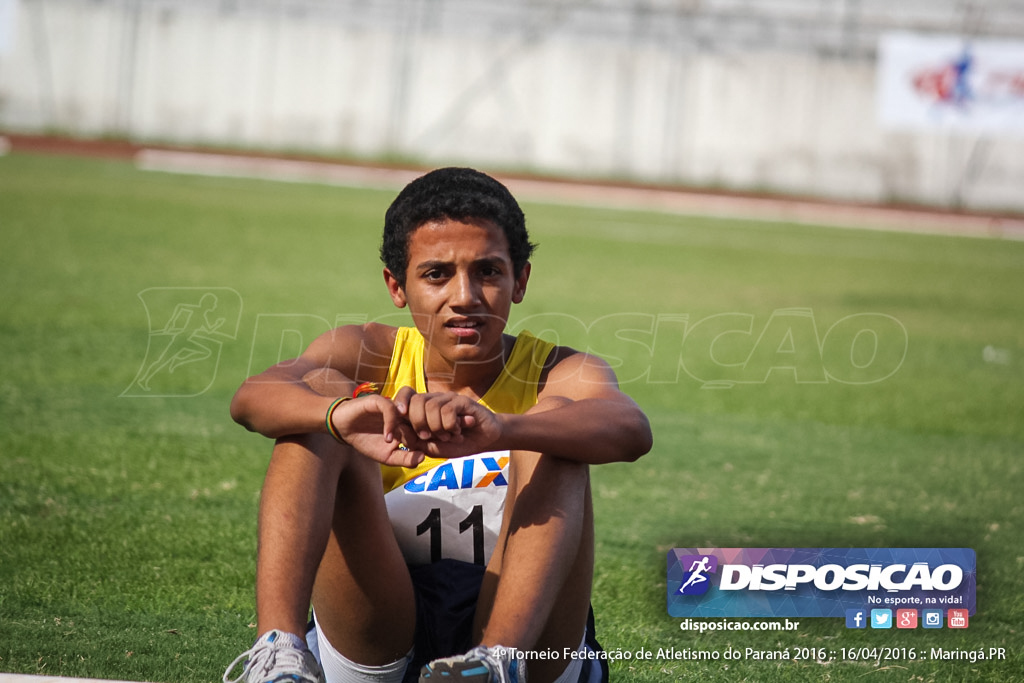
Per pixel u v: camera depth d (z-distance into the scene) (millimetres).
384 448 6730
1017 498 15352
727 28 103375
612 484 15383
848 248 62188
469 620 7598
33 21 104375
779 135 103688
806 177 103750
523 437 6680
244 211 56219
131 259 36469
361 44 105562
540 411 7254
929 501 15047
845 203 100688
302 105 106375
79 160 83625
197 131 106500
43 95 105125
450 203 7219
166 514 12867
